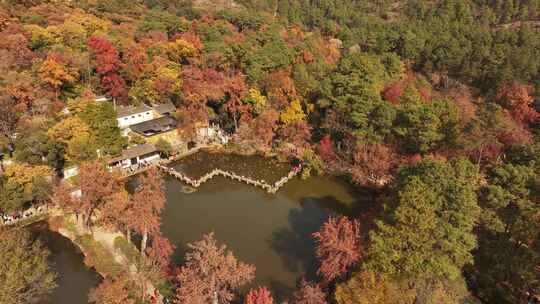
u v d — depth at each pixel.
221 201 78.25
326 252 51.97
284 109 100.44
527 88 105.31
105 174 61.56
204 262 44.56
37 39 101.19
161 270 52.78
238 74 111.69
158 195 59.03
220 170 88.00
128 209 56.94
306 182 85.94
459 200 46.31
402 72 127.44
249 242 65.56
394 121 84.50
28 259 50.66
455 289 46.62
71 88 95.25
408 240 44.53
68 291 53.25
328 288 50.59
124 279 49.38
